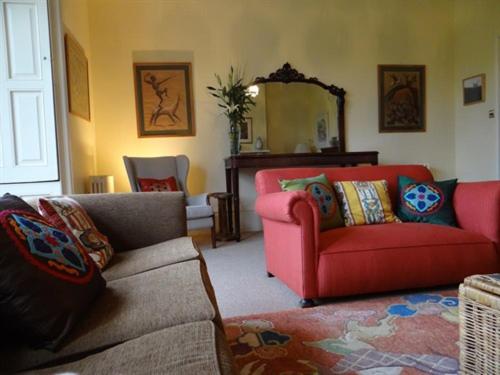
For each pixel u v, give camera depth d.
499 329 1.10
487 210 2.16
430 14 4.89
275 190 2.49
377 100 4.81
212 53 4.43
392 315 1.85
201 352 0.75
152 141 4.35
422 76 4.90
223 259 3.18
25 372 0.77
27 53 2.78
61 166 2.92
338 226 2.35
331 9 4.66
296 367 1.41
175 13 4.34
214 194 4.01
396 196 2.60
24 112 2.79
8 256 0.87
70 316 0.90
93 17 4.18
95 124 4.21
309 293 1.99
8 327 0.86
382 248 2.03
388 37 4.80
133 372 0.69
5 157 2.76
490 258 2.13
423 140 4.95
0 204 1.07
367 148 4.81
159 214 1.88
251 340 1.64
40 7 2.79
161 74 4.33
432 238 2.10
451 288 2.22
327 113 4.67
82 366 0.74
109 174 4.26
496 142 4.39
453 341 1.57
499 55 4.32
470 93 4.74
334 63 4.70
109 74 4.24
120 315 0.97
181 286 1.15
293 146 4.60
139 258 1.55
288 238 2.15
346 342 1.59
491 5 4.39
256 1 4.50
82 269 1.07
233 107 4.17
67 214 1.48
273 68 4.56
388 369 1.37
